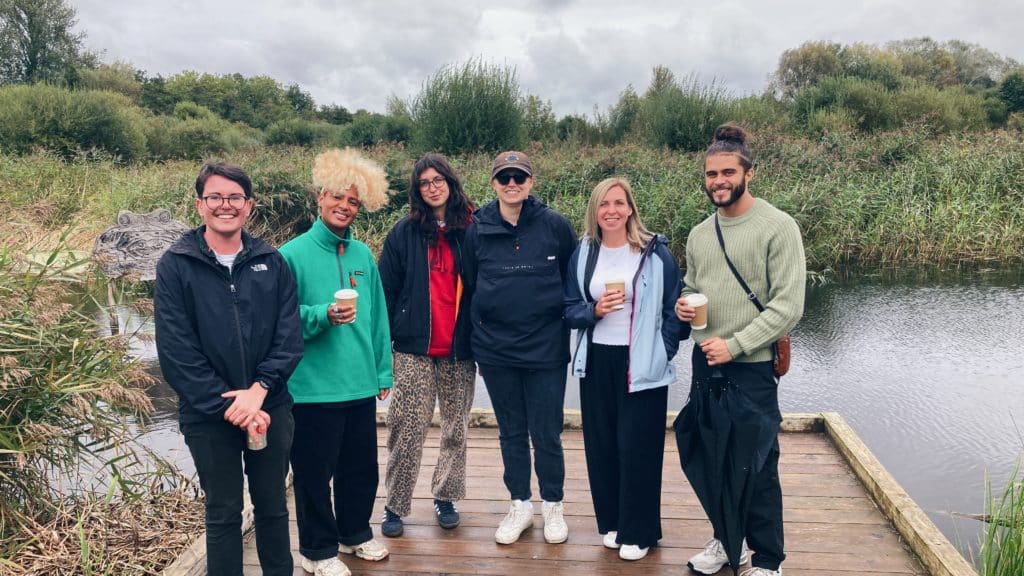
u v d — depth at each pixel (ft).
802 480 13.05
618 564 10.44
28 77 130.11
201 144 88.12
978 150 45.50
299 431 9.79
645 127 66.64
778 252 9.03
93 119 67.21
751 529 9.55
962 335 24.72
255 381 8.56
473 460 14.48
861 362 22.26
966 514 13.34
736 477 9.21
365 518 10.64
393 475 11.22
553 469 11.03
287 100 246.47
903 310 28.22
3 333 12.19
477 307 10.72
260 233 36.29
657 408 10.14
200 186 8.37
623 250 10.26
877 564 10.23
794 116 71.56
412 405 11.02
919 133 50.98
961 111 72.49
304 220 39.14
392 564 10.57
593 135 74.59
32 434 11.64
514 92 57.31
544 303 10.46
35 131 63.87
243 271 8.63
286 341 8.78
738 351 9.02
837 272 35.83
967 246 37.09
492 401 11.05
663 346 10.03
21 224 16.29
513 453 11.15
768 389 9.29
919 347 23.58
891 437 16.88
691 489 12.89
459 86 55.77
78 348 13.10
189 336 8.25
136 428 16.75
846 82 72.08
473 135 55.67
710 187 9.18
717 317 9.43
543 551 10.85
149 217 25.58
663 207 37.17
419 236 10.93
